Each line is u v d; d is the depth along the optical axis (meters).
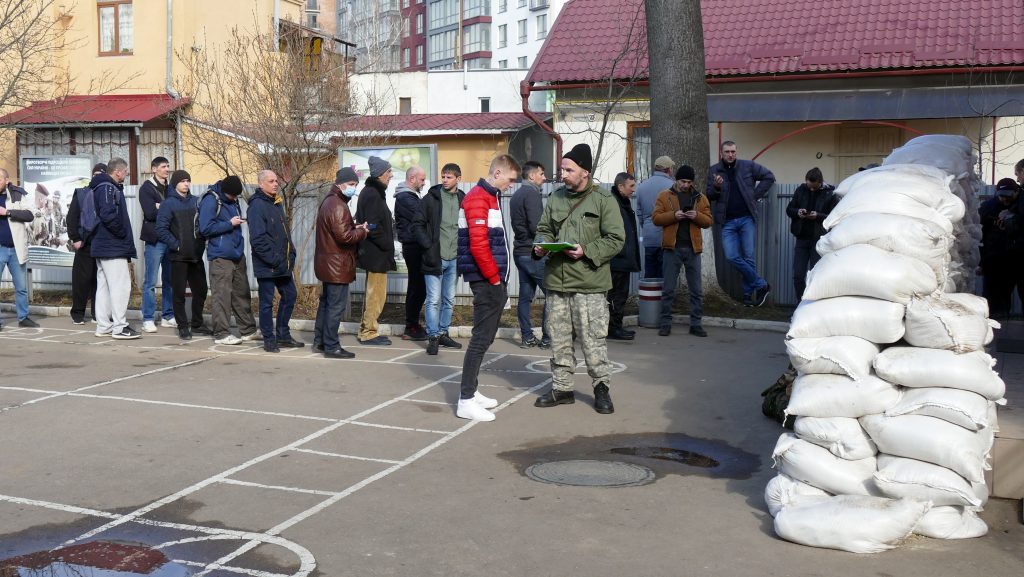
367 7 57.34
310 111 15.29
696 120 14.24
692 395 8.77
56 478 6.26
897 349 5.41
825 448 5.43
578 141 22.38
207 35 23.45
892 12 21.06
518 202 11.13
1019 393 7.15
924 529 5.18
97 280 12.17
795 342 5.61
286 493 5.99
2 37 19.64
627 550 5.02
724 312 13.72
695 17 14.13
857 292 5.55
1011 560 4.88
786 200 15.26
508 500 5.84
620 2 23.62
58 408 8.15
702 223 11.98
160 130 22.19
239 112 15.32
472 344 7.89
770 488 5.57
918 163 7.14
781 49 20.83
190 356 10.73
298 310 14.23
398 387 9.10
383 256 11.54
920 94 19.30
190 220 11.85
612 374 9.73
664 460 6.77
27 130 21.06
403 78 43.00
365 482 6.21
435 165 13.68
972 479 5.04
